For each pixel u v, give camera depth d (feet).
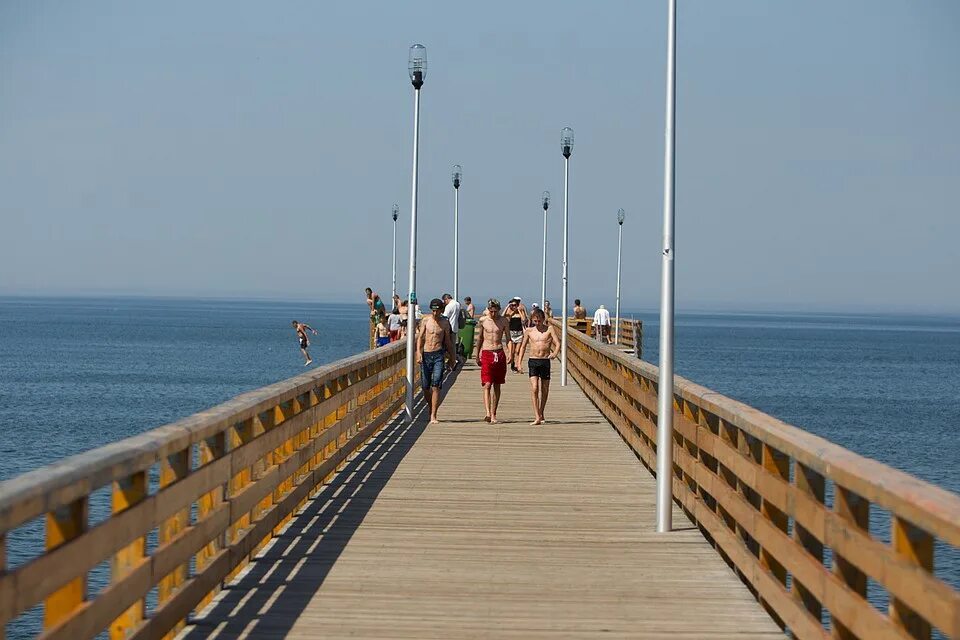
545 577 33.17
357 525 40.50
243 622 28.07
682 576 33.45
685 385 41.93
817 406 207.72
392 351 76.59
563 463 57.21
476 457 59.16
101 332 553.64
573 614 29.30
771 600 28.43
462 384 113.91
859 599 21.54
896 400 225.56
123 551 22.74
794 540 26.63
